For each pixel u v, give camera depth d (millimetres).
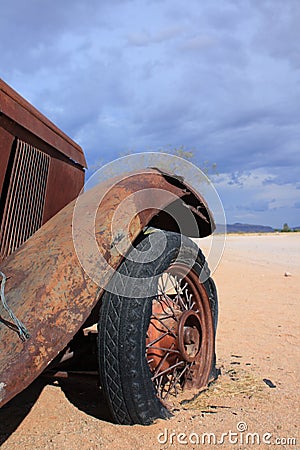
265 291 7883
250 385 3293
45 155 3221
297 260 13406
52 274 2191
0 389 1837
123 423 2457
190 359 2936
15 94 2906
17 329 1995
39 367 1955
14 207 2816
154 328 2697
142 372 2363
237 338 4836
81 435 2404
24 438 2426
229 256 14844
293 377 3537
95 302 2197
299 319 5641
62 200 3500
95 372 2707
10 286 2207
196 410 2768
